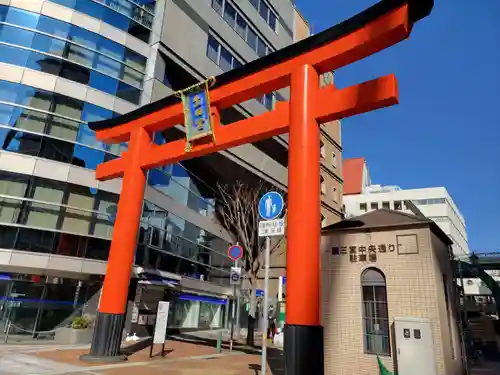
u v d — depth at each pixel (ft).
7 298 47.21
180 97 36.96
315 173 26.86
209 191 84.79
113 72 59.98
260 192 83.10
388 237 31.40
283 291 78.69
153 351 43.29
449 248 37.50
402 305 29.25
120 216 38.60
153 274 60.75
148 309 64.18
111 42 60.80
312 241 24.93
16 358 33.04
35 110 52.16
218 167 81.30
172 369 32.50
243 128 33.01
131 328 58.39
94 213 54.60
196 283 74.69
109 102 58.34
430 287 28.81
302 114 28.45
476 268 96.02
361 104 26.55
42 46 54.49
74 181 53.21
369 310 30.78
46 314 49.75
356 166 244.83
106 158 57.31
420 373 26.68
